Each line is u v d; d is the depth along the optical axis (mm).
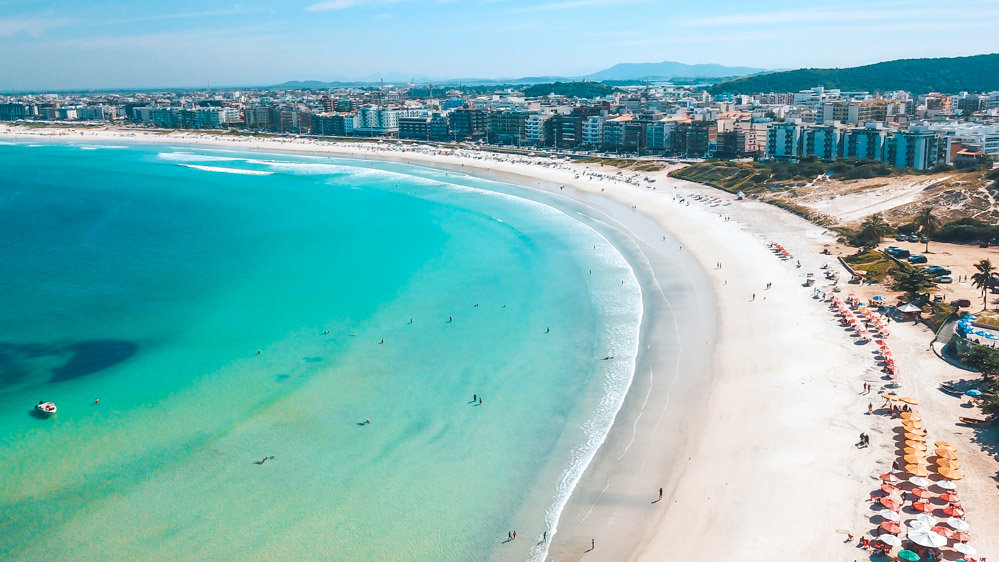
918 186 163375
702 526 57062
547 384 83125
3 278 124562
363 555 55531
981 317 88875
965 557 50906
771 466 63906
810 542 54062
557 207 181250
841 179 183250
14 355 91562
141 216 178625
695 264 125875
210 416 76375
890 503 56781
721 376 82375
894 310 97812
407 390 82250
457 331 99375
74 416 76312
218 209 187125
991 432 66438
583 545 56031
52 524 59188
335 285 119812
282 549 56219
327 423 75062
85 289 118625
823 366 82312
